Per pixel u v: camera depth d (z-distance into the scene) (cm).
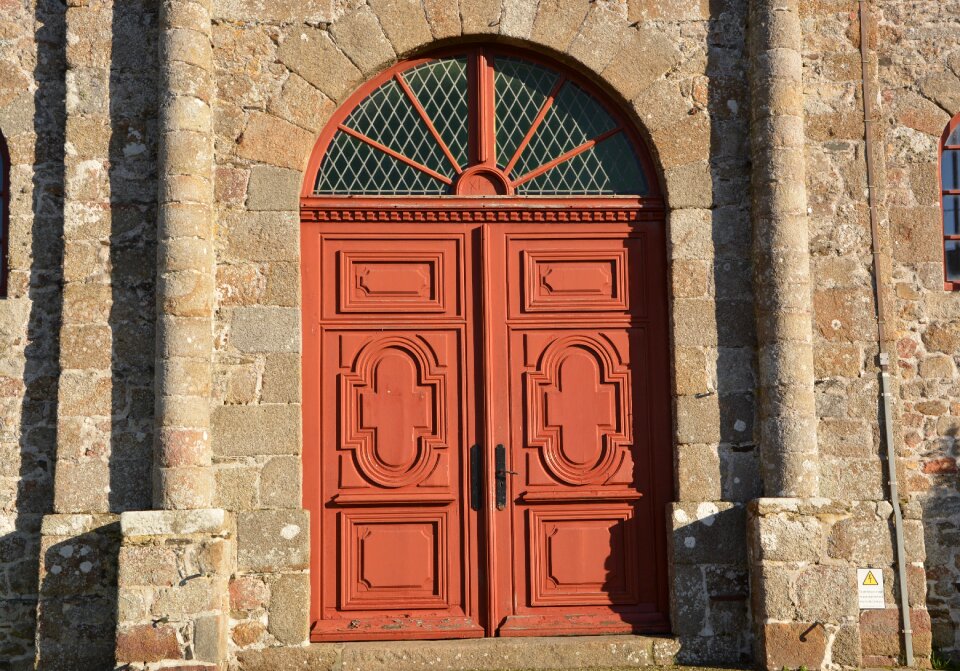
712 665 659
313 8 695
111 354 656
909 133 754
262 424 663
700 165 702
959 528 726
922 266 746
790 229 675
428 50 714
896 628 656
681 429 682
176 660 610
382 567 682
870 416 679
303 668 644
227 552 637
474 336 699
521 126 720
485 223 706
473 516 689
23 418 679
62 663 632
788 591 641
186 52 662
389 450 688
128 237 665
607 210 708
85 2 677
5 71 699
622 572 693
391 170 710
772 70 686
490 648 657
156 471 638
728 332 690
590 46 705
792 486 658
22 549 671
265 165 682
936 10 759
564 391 699
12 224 690
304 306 692
